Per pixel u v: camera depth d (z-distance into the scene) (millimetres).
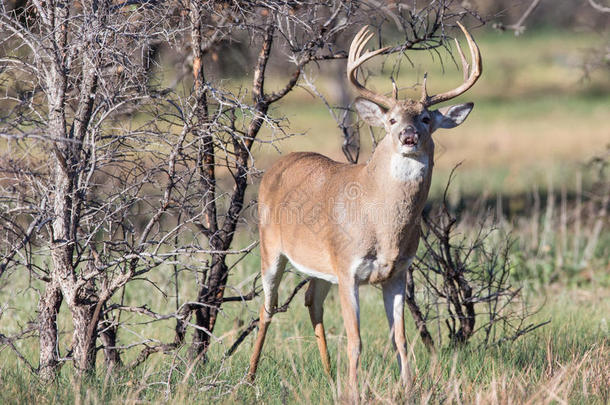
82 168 10062
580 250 22000
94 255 10133
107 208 10672
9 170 9281
